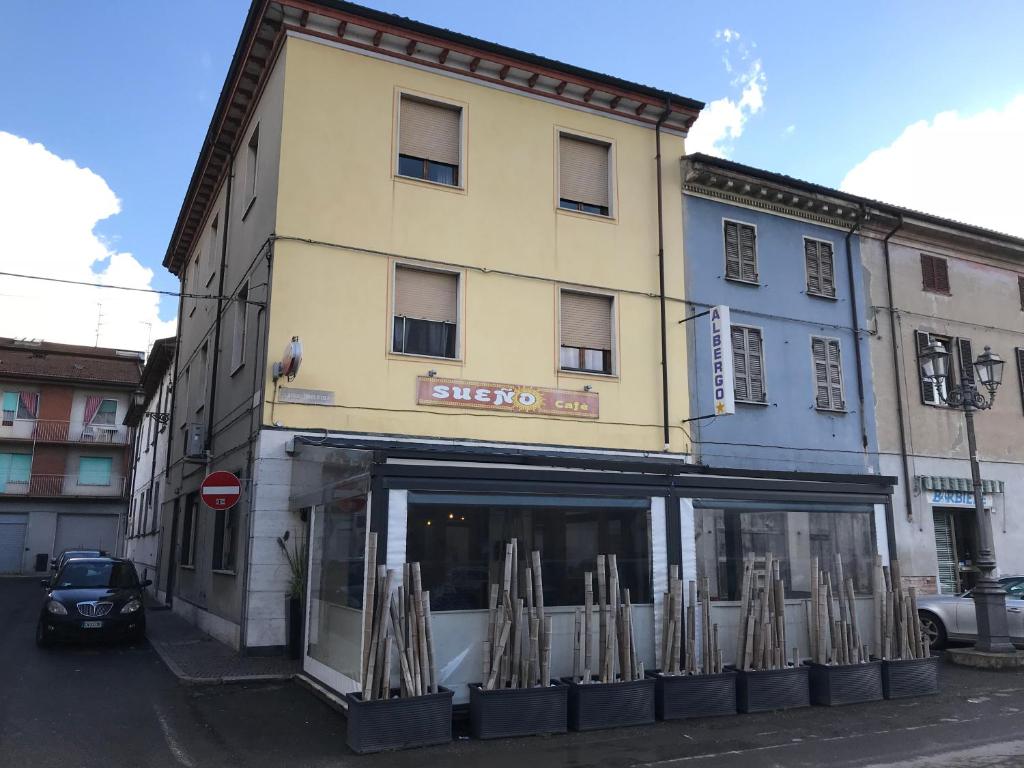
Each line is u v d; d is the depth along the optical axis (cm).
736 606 965
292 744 730
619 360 1457
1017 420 1955
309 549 1035
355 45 1327
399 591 761
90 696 920
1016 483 1909
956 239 1933
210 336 1711
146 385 2950
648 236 1536
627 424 1438
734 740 761
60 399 3850
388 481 801
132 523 3434
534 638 796
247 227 1429
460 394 1303
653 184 1564
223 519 1413
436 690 748
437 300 1337
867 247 1825
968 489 1811
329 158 1275
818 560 1020
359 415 1225
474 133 1402
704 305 1568
